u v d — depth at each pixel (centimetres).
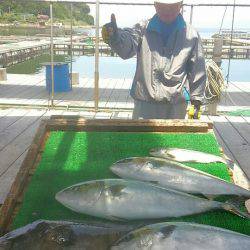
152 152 313
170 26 378
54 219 221
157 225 197
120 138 346
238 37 4278
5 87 1065
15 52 2384
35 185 259
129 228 200
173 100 388
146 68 385
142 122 366
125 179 253
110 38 370
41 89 1041
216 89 677
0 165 471
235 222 224
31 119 706
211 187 262
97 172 280
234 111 810
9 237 188
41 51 2844
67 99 912
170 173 272
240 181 281
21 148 538
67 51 2797
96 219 225
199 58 388
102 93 998
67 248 184
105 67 2084
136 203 233
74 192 236
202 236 192
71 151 316
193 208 233
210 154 311
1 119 703
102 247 186
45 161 296
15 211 228
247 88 1135
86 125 364
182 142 341
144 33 388
